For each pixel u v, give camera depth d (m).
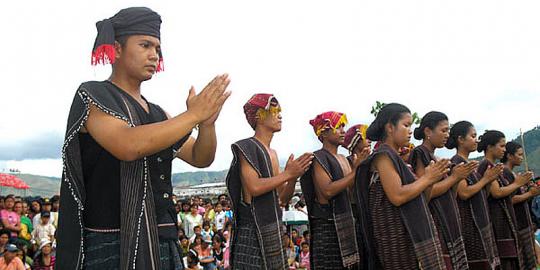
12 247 8.77
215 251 12.34
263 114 5.05
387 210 4.21
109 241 2.19
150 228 2.17
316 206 5.60
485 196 5.81
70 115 2.17
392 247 4.16
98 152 2.20
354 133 6.17
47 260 9.68
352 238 5.38
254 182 4.65
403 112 4.57
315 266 5.57
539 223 9.34
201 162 2.73
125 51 2.35
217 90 2.13
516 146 7.19
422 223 4.11
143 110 2.35
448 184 4.75
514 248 6.24
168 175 2.40
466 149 6.03
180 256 2.43
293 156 4.69
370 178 4.39
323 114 5.81
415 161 5.29
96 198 2.20
